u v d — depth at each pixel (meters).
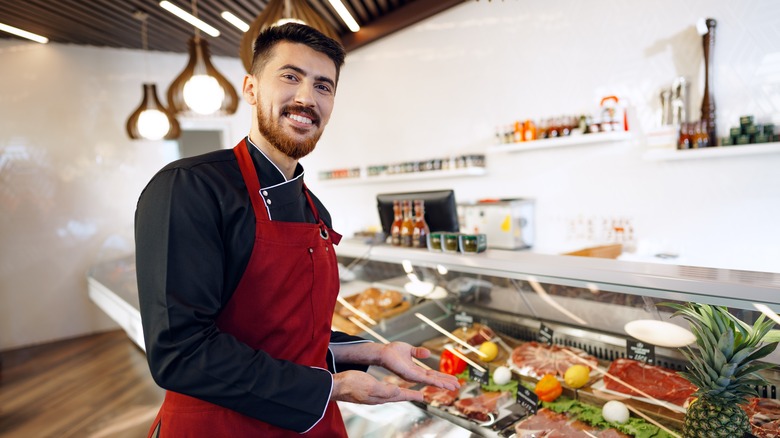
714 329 1.05
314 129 0.97
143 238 0.84
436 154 4.46
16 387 3.45
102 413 2.93
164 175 0.88
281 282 0.98
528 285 1.60
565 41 3.42
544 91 3.58
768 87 2.59
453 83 4.23
